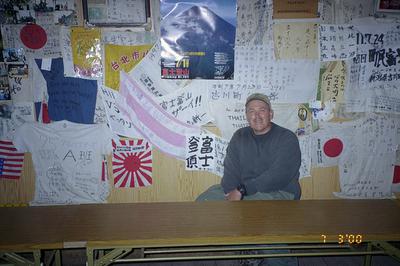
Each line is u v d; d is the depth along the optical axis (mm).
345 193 2490
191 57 2209
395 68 2322
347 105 2352
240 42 2207
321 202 2145
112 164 2352
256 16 2184
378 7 2230
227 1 2150
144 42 2182
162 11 2137
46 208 2018
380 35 2268
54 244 1597
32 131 2285
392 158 2469
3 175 2328
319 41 2238
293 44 2232
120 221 1846
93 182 2375
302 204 2109
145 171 2373
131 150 2336
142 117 2287
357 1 2219
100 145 2320
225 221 1852
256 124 2338
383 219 1899
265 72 2258
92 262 1632
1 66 2180
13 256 1642
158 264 2410
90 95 2244
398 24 2264
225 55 2217
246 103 2299
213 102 2289
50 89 2229
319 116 2352
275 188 2436
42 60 2189
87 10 2119
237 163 2391
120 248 1632
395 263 2488
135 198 2412
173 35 2174
